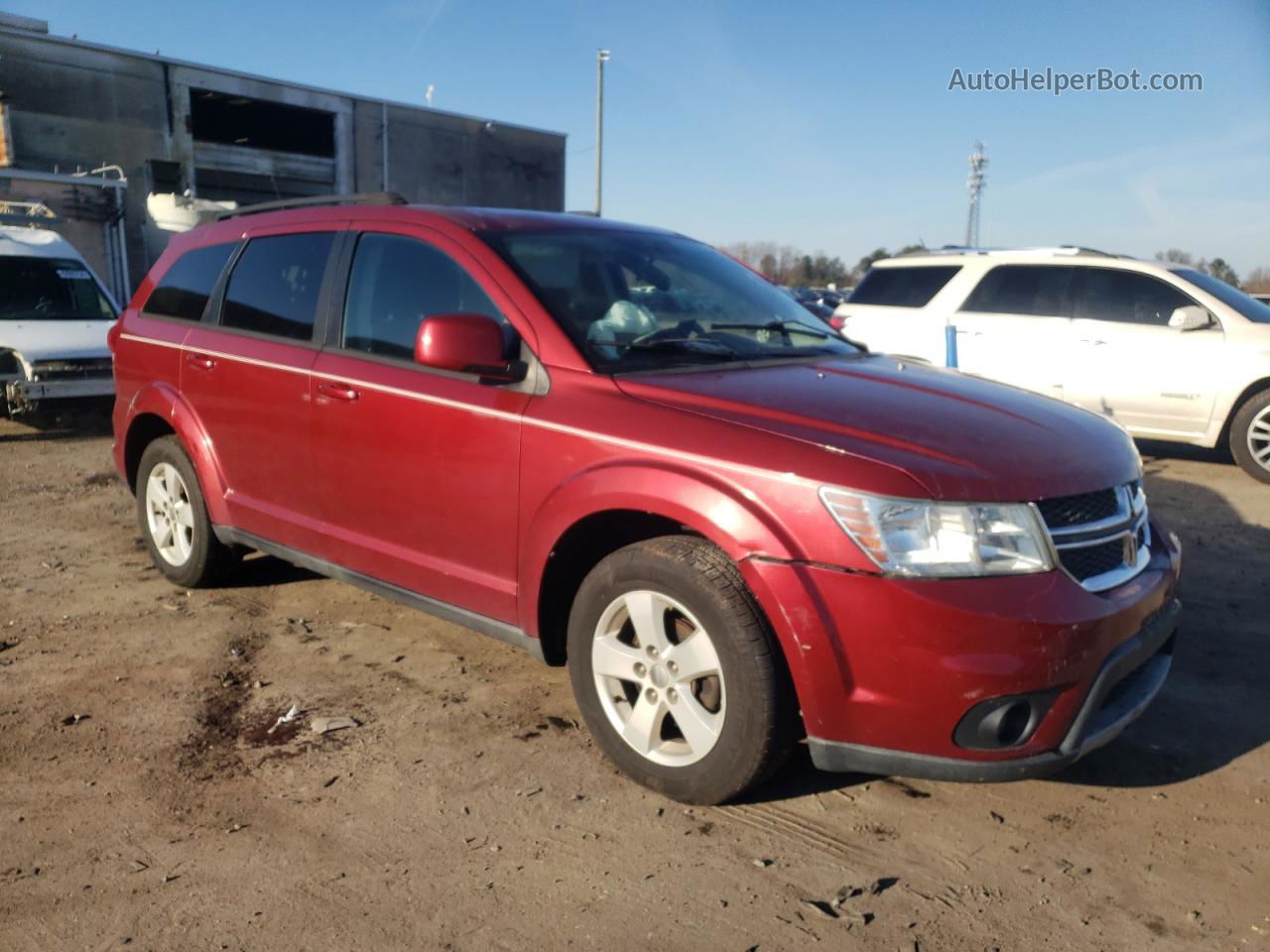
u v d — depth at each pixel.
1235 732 3.67
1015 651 2.62
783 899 2.65
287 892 2.65
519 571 3.39
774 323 4.06
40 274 10.53
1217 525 6.71
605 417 3.14
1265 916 2.62
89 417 10.62
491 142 41.06
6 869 2.72
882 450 2.80
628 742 3.17
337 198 4.50
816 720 2.77
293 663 4.14
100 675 4.00
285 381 4.18
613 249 4.03
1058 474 2.87
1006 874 2.79
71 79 30.03
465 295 3.67
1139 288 8.79
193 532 4.83
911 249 10.58
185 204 18.45
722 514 2.82
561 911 2.59
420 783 3.20
